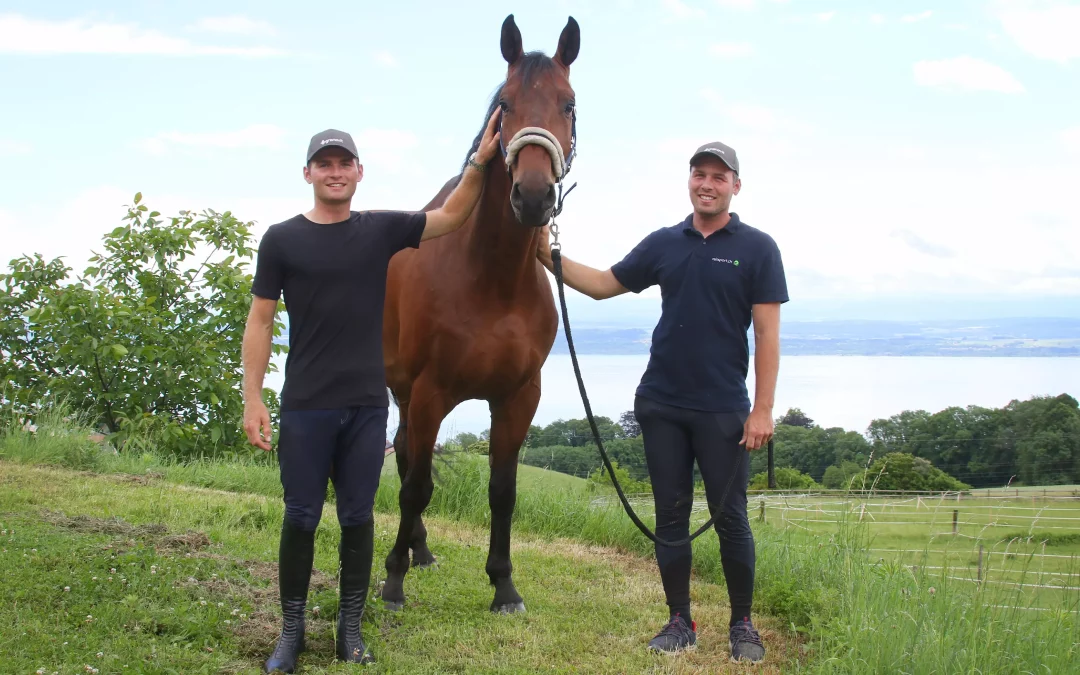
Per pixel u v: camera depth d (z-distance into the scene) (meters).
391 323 3.97
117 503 4.95
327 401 2.85
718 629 3.55
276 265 2.84
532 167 2.93
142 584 3.28
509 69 3.35
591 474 6.88
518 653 3.17
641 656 3.20
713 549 4.67
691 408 3.22
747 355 3.29
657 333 3.33
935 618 3.09
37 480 5.53
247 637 3.02
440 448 5.31
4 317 7.63
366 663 2.97
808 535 4.66
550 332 3.62
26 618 2.94
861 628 3.02
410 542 3.71
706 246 3.21
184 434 7.55
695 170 3.21
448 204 3.15
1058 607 3.13
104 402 7.72
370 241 2.91
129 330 7.52
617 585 4.20
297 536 2.85
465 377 3.41
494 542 3.73
